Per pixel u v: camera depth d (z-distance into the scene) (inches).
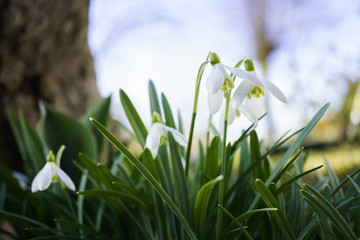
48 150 18.1
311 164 33.0
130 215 13.2
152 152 11.7
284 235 12.4
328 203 10.5
